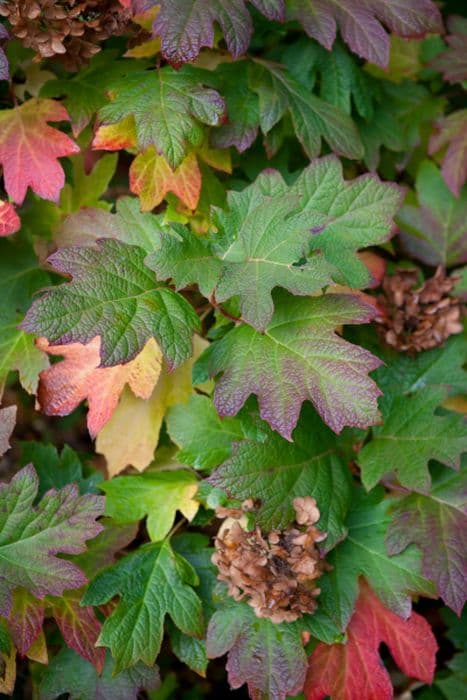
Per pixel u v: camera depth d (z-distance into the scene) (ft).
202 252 4.82
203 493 5.07
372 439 5.15
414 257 5.65
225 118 5.08
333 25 5.16
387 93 5.69
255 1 4.96
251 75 5.18
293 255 4.70
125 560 5.03
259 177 5.04
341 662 5.02
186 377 5.16
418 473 4.99
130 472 5.44
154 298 4.73
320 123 5.23
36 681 5.16
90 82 5.18
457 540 4.98
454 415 5.06
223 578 4.91
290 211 4.78
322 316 4.80
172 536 5.19
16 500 4.90
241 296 4.68
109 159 5.35
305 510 4.89
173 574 5.02
